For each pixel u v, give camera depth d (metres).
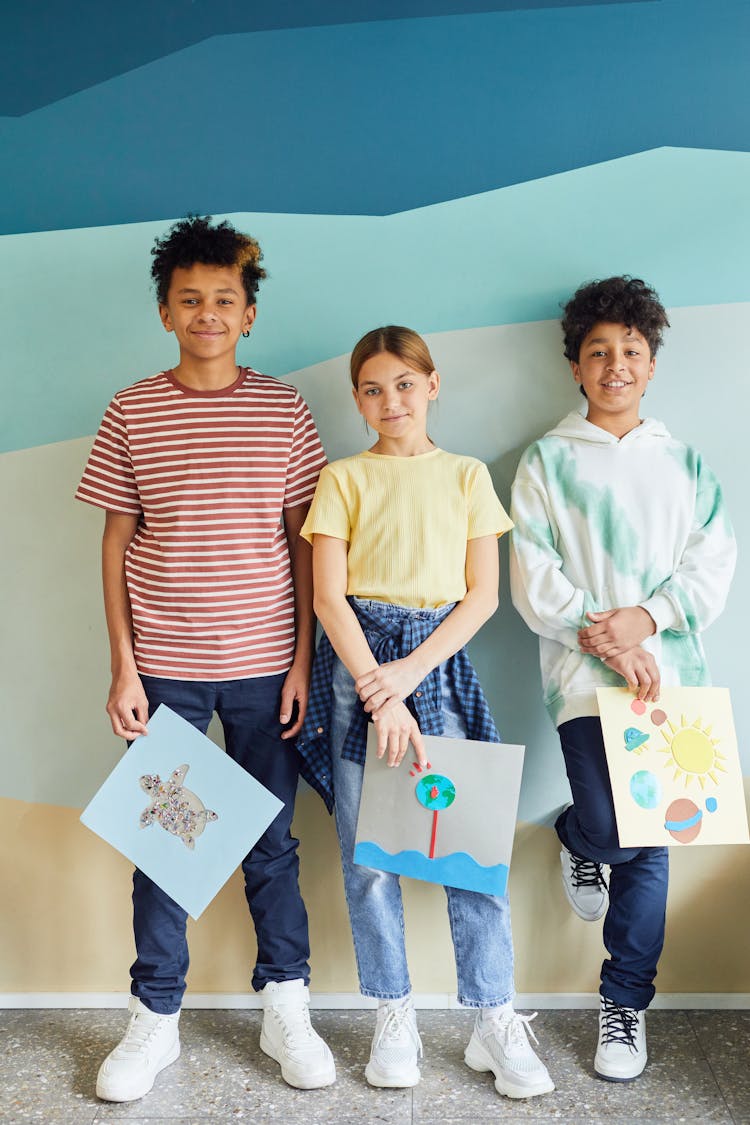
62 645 1.98
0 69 1.93
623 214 1.88
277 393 1.80
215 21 1.90
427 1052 1.82
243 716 1.78
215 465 1.76
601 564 1.77
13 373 1.96
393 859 1.72
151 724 1.75
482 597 1.72
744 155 1.86
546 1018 1.93
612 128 1.87
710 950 1.96
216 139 1.91
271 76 1.90
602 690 1.71
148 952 1.78
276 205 1.91
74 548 1.97
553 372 1.90
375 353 1.68
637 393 1.79
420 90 1.88
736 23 1.85
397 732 1.66
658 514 1.77
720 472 1.91
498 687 1.95
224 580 1.75
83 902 2.01
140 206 1.93
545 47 1.87
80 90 1.92
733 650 1.93
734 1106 1.64
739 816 1.71
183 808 1.75
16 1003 2.01
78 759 1.99
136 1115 1.64
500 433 1.92
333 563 1.72
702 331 1.89
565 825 1.84
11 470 1.97
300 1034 1.75
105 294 1.94
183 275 1.72
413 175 1.89
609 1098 1.67
